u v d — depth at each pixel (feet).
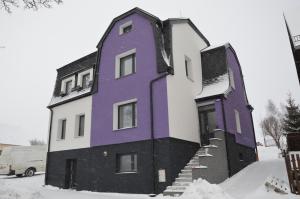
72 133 56.24
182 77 47.80
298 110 92.63
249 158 57.98
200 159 39.37
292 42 38.58
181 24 53.06
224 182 40.65
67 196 37.78
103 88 52.08
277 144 131.75
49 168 59.41
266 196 30.50
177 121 43.01
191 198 28.84
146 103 44.24
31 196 32.60
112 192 43.91
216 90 50.52
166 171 38.86
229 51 59.31
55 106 63.72
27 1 28.12
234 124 51.70
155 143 41.32
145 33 48.62
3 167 74.23
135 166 43.47
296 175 30.83
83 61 63.00
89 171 49.24
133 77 47.52
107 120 49.16
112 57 52.65
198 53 57.88
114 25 54.65
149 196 38.06
